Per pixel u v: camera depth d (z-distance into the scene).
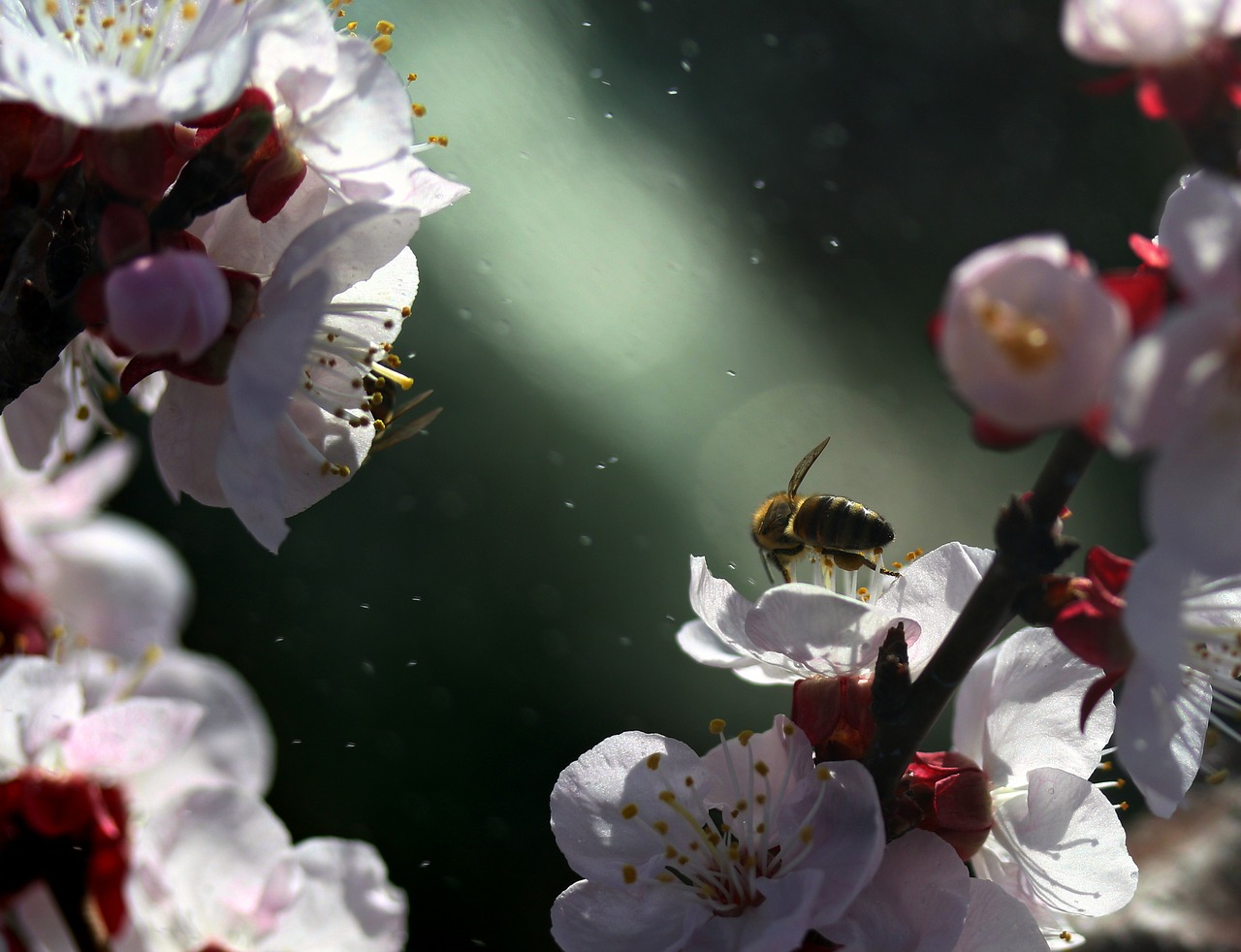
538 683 0.66
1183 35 0.33
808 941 0.35
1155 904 0.46
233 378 0.35
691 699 0.67
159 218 0.35
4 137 0.35
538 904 0.60
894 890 0.35
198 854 0.35
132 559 0.42
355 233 0.35
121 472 0.43
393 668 0.65
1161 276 0.33
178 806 0.35
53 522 0.42
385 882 0.35
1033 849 0.36
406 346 0.75
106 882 0.34
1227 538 0.32
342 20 0.40
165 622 0.42
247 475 0.35
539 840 0.62
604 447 0.76
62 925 0.35
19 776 0.34
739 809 0.36
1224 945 0.45
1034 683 0.36
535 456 0.74
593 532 0.72
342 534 0.68
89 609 0.42
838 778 0.35
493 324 0.78
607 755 0.36
